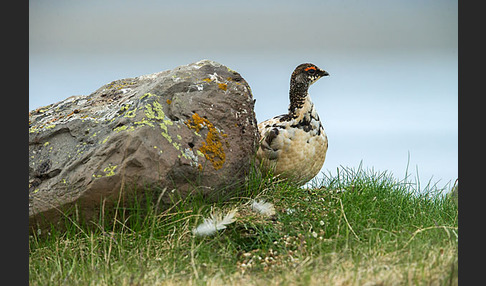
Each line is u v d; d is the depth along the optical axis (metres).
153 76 12.95
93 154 10.61
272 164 12.61
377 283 8.69
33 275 9.98
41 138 11.26
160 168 10.55
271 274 9.59
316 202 11.87
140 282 9.23
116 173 10.34
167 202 10.98
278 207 11.80
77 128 11.23
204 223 10.78
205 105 11.62
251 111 12.20
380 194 12.23
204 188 11.23
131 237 10.77
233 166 11.56
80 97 12.62
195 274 9.38
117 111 11.35
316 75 12.48
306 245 10.33
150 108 11.05
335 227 10.90
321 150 12.85
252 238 10.73
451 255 9.47
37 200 10.53
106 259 10.10
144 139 10.52
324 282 8.89
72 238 10.79
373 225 11.05
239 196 11.99
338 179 12.72
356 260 9.56
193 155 11.01
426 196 12.61
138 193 10.57
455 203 12.27
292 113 12.55
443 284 8.62
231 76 12.48
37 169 10.90
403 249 9.86
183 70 12.16
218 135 11.48
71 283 9.59
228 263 9.98
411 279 8.80
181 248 10.45
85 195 10.41
